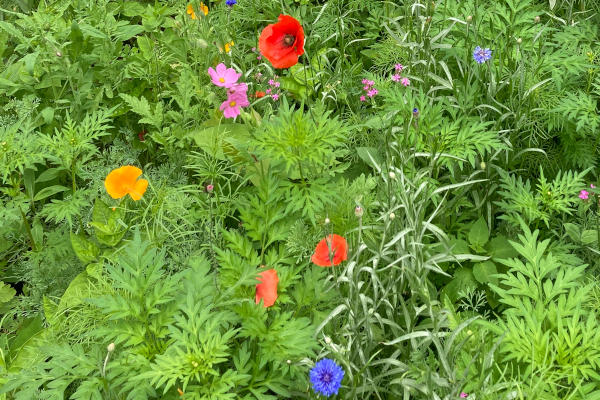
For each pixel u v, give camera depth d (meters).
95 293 1.76
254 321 1.61
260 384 1.59
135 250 1.65
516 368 1.63
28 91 2.13
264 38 1.97
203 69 2.16
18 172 2.01
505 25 2.12
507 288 1.84
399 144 1.80
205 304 1.61
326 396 1.55
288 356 1.58
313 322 1.68
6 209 1.89
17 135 1.89
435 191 1.71
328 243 1.62
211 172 1.90
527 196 1.87
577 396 1.58
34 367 1.68
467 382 1.57
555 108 1.92
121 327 1.61
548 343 1.61
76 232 1.98
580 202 1.88
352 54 2.32
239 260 1.70
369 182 1.82
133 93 2.18
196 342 1.57
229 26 2.22
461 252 1.87
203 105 2.14
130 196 1.91
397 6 2.31
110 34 2.21
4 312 1.92
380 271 1.68
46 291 1.90
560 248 1.86
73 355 1.59
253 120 1.91
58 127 2.09
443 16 2.09
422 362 1.60
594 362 1.61
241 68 2.20
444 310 1.64
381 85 2.09
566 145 1.99
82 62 2.12
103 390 1.61
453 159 1.88
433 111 1.89
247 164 1.89
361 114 2.17
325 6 2.26
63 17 2.33
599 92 1.94
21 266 1.95
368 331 1.64
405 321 1.72
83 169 2.01
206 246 1.84
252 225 1.76
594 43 2.12
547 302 1.69
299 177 1.83
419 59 2.05
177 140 2.09
